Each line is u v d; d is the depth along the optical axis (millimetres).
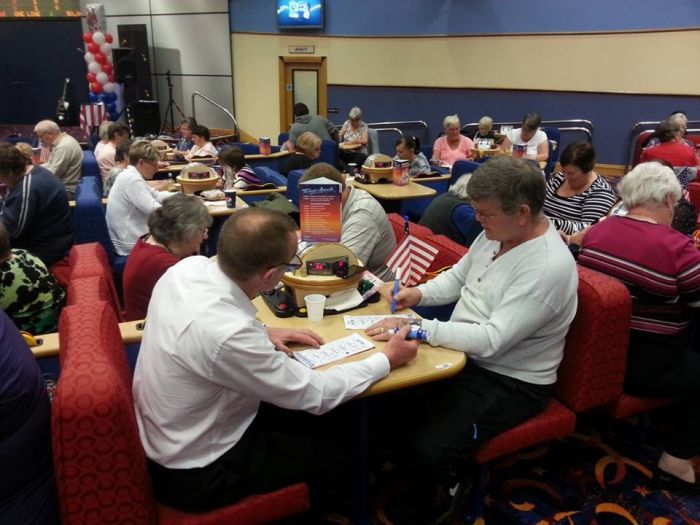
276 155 6449
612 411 1988
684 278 1836
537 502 2002
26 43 11203
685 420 2012
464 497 1853
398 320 1793
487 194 1610
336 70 9586
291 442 1558
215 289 1353
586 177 3158
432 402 1821
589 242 2051
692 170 3928
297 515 1930
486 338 1665
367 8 9102
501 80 8492
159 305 1398
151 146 3949
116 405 1213
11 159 3303
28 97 11539
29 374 1254
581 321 1823
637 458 2236
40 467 1276
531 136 6691
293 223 1391
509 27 8234
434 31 8750
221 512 1428
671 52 7371
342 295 1929
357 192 2525
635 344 1954
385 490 2068
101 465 1239
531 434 1779
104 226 3535
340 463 1609
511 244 1737
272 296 1988
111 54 10266
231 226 1340
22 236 3334
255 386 1331
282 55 9828
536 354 1753
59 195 3404
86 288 1893
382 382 1534
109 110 10398
